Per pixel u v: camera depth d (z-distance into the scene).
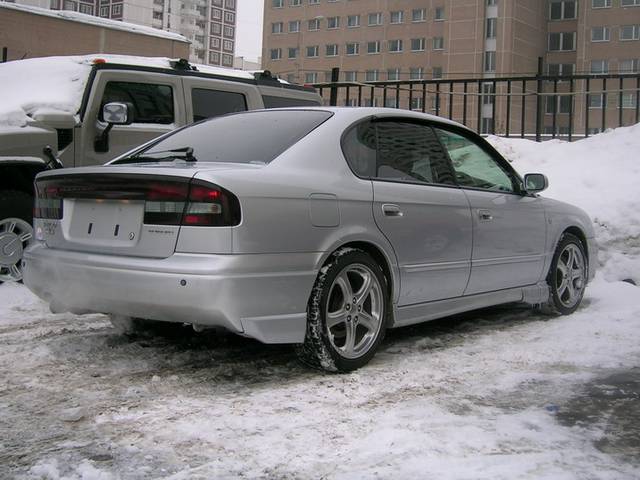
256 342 4.62
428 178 4.66
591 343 4.80
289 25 91.44
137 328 4.66
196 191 3.42
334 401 3.49
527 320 5.68
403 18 81.88
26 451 2.83
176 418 3.21
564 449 2.93
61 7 132.25
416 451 2.87
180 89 7.24
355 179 4.08
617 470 2.73
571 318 5.74
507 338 4.98
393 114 4.59
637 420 3.31
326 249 3.77
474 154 5.25
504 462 2.78
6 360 4.12
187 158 4.07
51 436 2.99
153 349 4.42
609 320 5.61
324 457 2.81
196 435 3.01
